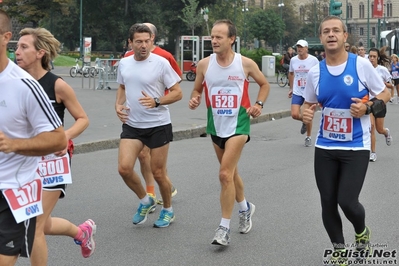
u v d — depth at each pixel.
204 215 8.36
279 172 11.41
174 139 16.02
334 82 5.79
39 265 5.25
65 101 5.57
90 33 81.62
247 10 96.25
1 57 4.00
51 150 4.10
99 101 23.92
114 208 8.74
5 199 4.10
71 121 17.36
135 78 7.58
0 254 4.06
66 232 5.94
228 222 6.81
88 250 6.21
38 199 4.25
